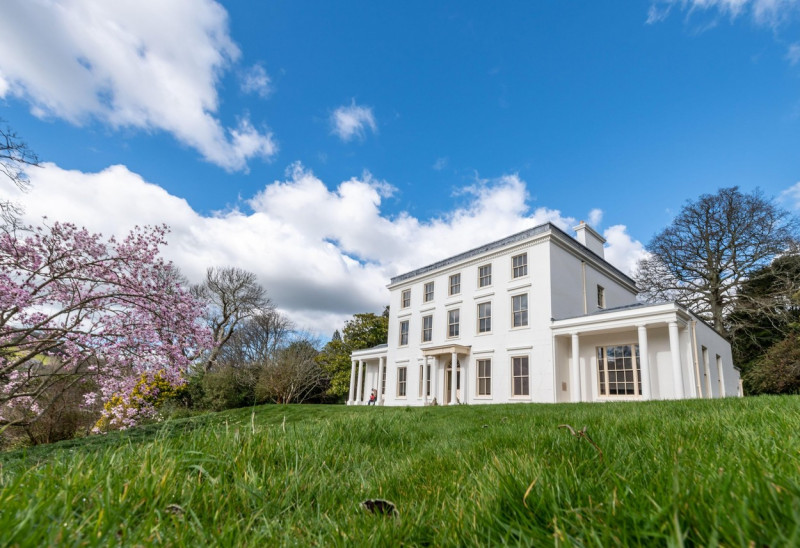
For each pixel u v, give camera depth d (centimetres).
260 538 113
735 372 2077
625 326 1470
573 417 421
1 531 90
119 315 1030
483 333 1980
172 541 103
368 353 2652
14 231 897
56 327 939
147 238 1101
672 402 616
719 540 84
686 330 1458
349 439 319
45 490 123
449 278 2248
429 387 2184
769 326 2405
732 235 2334
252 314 3369
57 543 89
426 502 156
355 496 172
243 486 152
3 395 1023
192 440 213
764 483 96
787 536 77
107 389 1154
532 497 126
